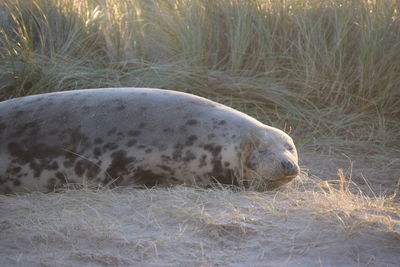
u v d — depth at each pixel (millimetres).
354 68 27312
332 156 22484
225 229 13359
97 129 17219
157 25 29547
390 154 22891
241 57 27578
